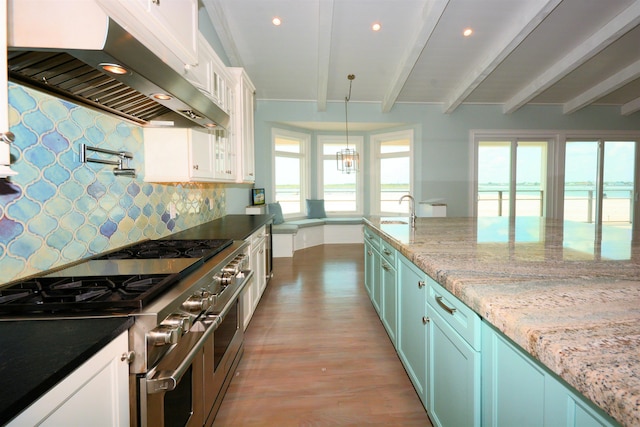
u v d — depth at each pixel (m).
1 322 0.87
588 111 6.55
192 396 1.32
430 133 6.44
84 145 1.52
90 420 0.75
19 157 1.18
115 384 0.85
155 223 2.23
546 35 4.25
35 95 1.25
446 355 1.32
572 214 6.74
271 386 2.00
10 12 0.91
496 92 5.95
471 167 6.51
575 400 0.69
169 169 2.09
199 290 1.26
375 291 2.88
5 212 1.13
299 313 3.13
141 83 1.21
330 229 6.94
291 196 7.02
